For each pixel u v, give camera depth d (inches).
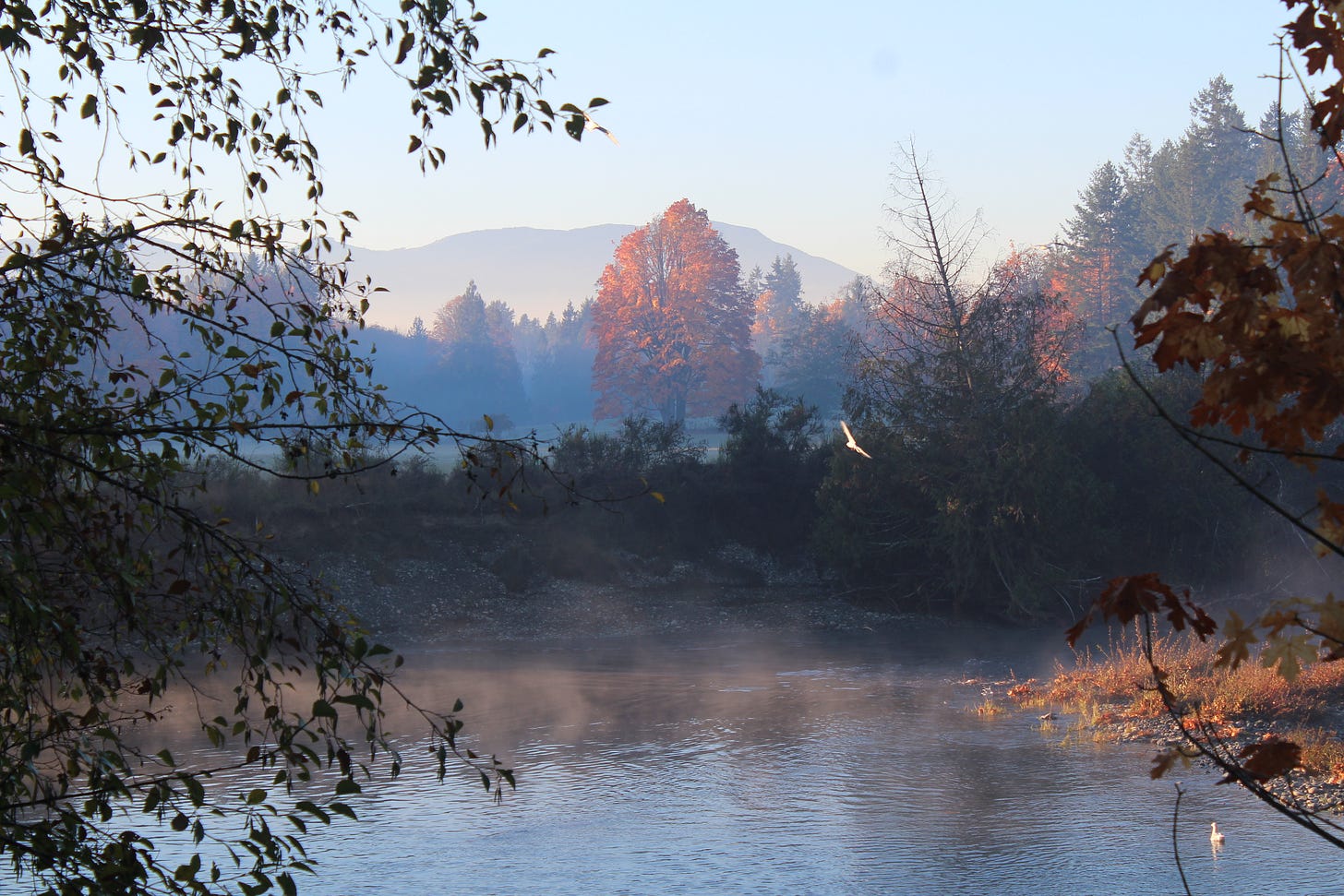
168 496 188.7
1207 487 1526.8
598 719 869.8
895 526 1553.9
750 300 3651.6
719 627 1412.4
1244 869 490.0
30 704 177.6
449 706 915.4
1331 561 1512.1
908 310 1616.6
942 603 1547.7
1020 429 1449.3
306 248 203.9
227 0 205.0
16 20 191.0
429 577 1429.6
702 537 1690.5
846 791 643.5
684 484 1747.0
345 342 201.5
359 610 1317.7
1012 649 1275.8
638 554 1608.0
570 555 1529.3
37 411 177.2
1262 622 107.5
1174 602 112.6
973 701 927.0
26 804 165.6
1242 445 109.3
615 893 478.6
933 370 1539.1
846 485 1549.0
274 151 210.8
